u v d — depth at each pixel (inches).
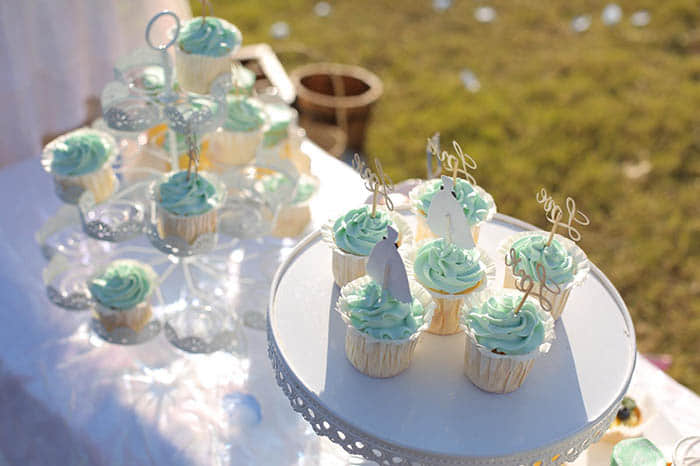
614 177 82.9
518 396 29.6
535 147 87.4
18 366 36.4
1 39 46.8
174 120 34.7
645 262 72.5
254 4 115.2
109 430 34.8
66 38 49.1
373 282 30.5
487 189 81.0
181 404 35.6
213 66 35.8
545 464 28.4
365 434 28.2
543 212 78.2
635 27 111.7
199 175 36.1
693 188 81.7
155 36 51.6
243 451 34.3
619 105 94.4
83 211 36.9
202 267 41.2
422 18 114.8
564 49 107.0
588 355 30.8
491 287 33.4
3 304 39.0
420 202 34.5
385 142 87.5
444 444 28.0
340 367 30.2
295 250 34.4
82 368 36.8
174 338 37.0
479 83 99.3
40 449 35.9
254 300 40.0
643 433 34.5
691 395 37.1
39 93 50.2
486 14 115.1
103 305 35.9
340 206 44.8
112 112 35.9
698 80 99.7
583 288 33.4
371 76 80.1
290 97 69.2
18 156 50.5
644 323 66.8
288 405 36.0
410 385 29.9
